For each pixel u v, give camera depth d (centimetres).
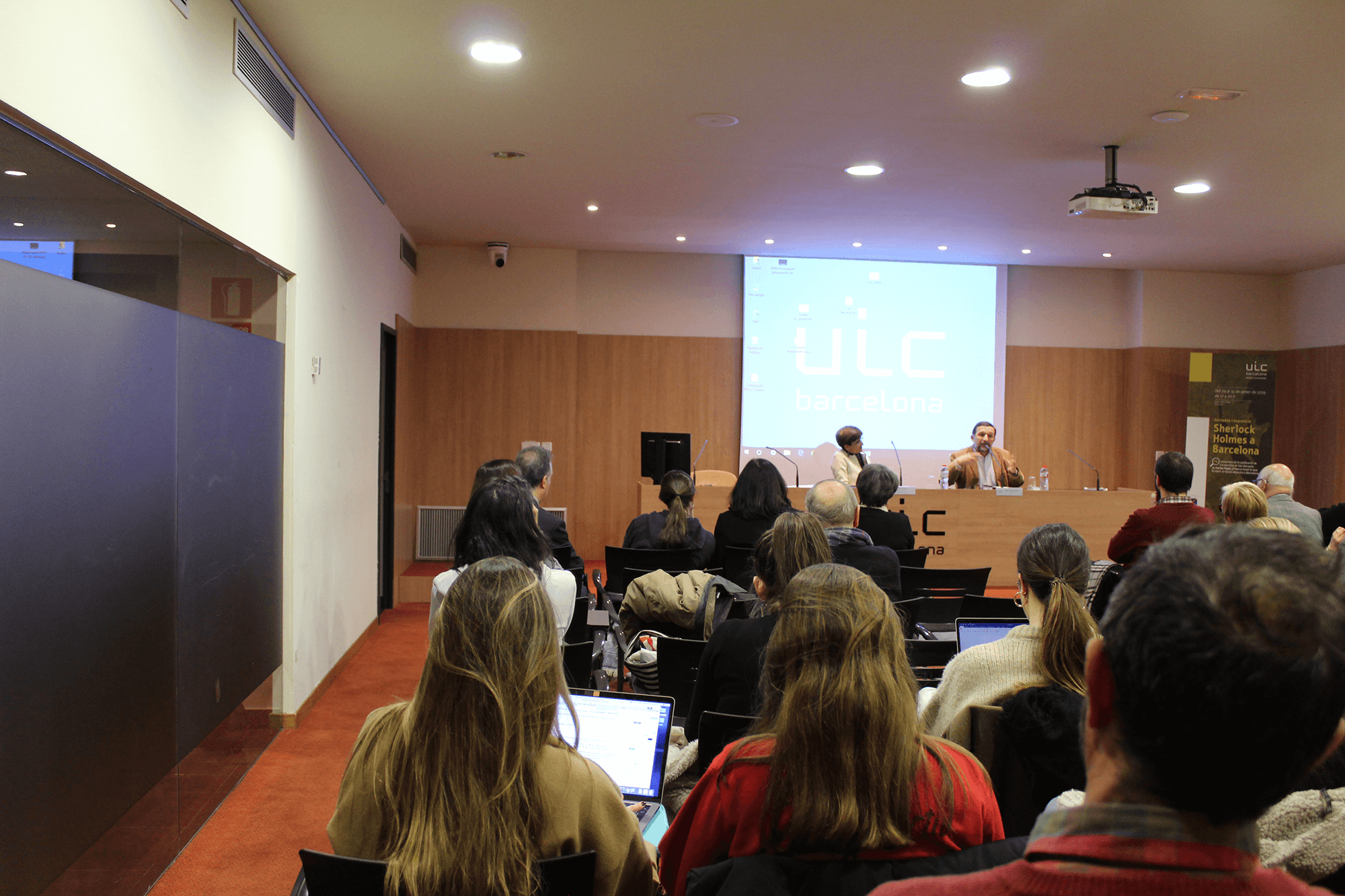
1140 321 1025
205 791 337
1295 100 466
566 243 927
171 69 287
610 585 457
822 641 119
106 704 250
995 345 1015
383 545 778
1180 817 52
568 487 955
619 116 510
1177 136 531
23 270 205
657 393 1002
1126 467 1043
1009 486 866
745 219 792
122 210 257
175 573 300
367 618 655
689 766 186
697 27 387
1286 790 51
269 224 400
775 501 406
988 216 760
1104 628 57
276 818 345
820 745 113
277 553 429
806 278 996
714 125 526
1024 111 490
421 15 376
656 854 157
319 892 118
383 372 768
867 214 763
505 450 951
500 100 484
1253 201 685
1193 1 354
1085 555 197
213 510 337
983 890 55
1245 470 1019
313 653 489
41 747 215
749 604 301
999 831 122
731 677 208
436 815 114
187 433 310
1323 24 373
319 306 500
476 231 861
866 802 112
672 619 320
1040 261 989
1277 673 49
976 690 178
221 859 310
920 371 1009
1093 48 402
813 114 502
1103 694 56
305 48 410
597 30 392
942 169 612
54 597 220
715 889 109
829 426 1001
